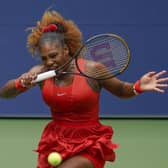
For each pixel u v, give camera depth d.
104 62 10.09
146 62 21.03
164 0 20.61
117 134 19.34
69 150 9.62
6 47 20.94
